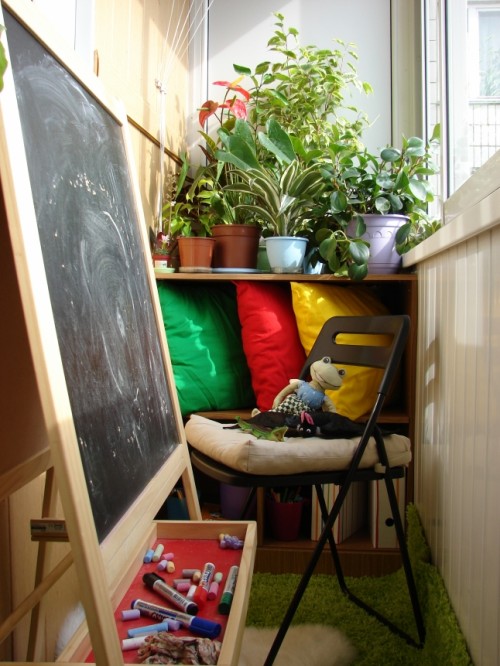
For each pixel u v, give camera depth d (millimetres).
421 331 1819
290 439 1413
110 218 1044
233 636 852
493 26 1639
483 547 1052
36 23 826
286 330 2020
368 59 2682
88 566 652
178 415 1305
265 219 2174
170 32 2514
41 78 830
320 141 2418
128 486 907
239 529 1298
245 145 1993
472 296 1187
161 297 2072
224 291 2281
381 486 1885
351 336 1972
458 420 1297
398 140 2627
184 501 2043
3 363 845
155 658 840
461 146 1835
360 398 1899
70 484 649
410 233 2062
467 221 1147
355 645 1472
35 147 763
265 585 1799
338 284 2180
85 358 816
